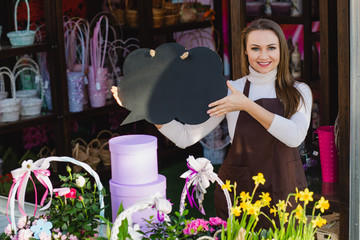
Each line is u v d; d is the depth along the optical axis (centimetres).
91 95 569
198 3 673
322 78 434
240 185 285
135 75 230
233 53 329
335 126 316
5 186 494
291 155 281
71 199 204
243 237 173
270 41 270
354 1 245
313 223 177
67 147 546
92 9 641
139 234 189
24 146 595
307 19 537
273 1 565
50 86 537
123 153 209
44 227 194
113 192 213
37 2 600
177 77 228
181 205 202
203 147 642
